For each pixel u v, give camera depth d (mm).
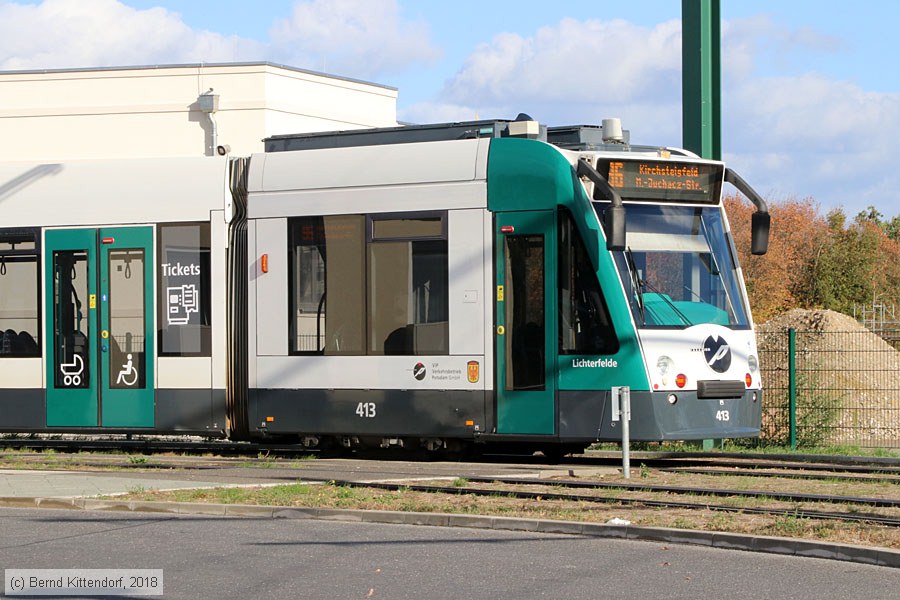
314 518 12039
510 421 16094
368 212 16859
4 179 18797
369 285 16812
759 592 8648
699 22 19156
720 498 12859
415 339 16531
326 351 17031
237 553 10133
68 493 13102
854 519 11234
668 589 8750
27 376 18500
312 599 8453
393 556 10008
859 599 8430
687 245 16422
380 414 16703
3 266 18719
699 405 16031
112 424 18109
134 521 11859
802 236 63594
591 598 8469
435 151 16609
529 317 16016
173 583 8961
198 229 17828
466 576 9203
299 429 17172
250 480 14312
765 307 58281
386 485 13727
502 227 16156
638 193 16219
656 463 17141
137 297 18062
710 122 19219
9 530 11297
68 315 18375
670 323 16016
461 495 13086
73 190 18438
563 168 15930
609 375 15688
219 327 17656
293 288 17281
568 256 15883
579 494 13102
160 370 17891
